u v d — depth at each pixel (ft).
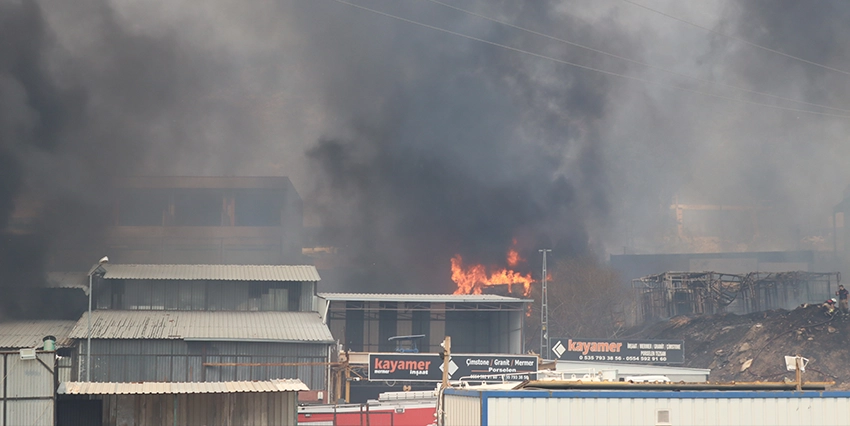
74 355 411.54
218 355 422.41
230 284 482.28
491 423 192.75
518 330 505.66
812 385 213.87
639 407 198.08
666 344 517.96
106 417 252.42
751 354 550.36
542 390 196.54
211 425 258.57
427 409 362.12
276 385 264.11
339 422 354.54
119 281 472.44
